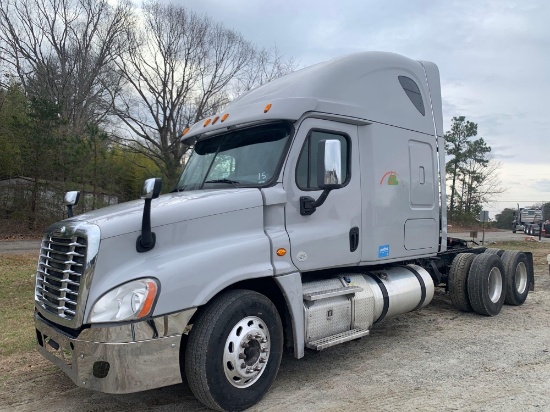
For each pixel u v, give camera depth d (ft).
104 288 12.00
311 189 16.10
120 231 12.41
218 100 126.21
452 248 27.86
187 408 14.03
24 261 47.03
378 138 18.67
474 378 15.99
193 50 122.31
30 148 78.18
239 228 14.33
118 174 95.30
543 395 14.49
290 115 15.52
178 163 106.22
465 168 164.45
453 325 23.09
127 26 123.13
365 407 13.83
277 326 14.46
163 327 12.03
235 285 14.47
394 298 19.20
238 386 13.44
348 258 17.20
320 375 16.52
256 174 15.70
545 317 24.72
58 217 82.89
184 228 13.29
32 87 119.65
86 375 11.91
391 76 20.01
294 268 15.21
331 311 16.53
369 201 18.12
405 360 17.99
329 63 17.90
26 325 22.74
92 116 122.62
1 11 117.19
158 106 123.65
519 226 144.46
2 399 14.61
